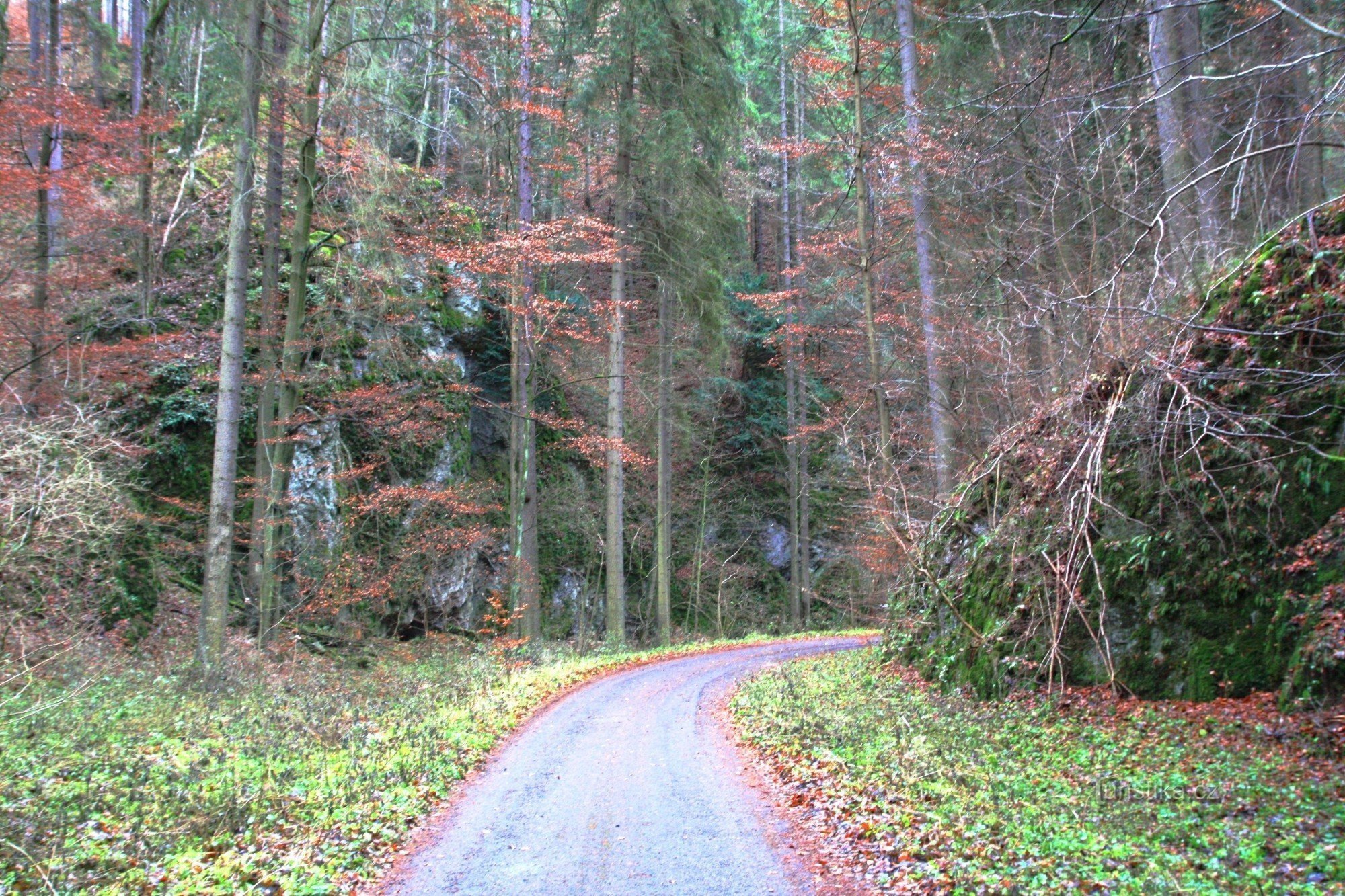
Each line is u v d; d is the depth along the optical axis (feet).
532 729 40.57
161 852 20.86
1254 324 34.22
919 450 76.02
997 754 31.04
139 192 58.85
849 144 60.59
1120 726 32.50
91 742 30.48
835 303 94.02
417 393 73.51
